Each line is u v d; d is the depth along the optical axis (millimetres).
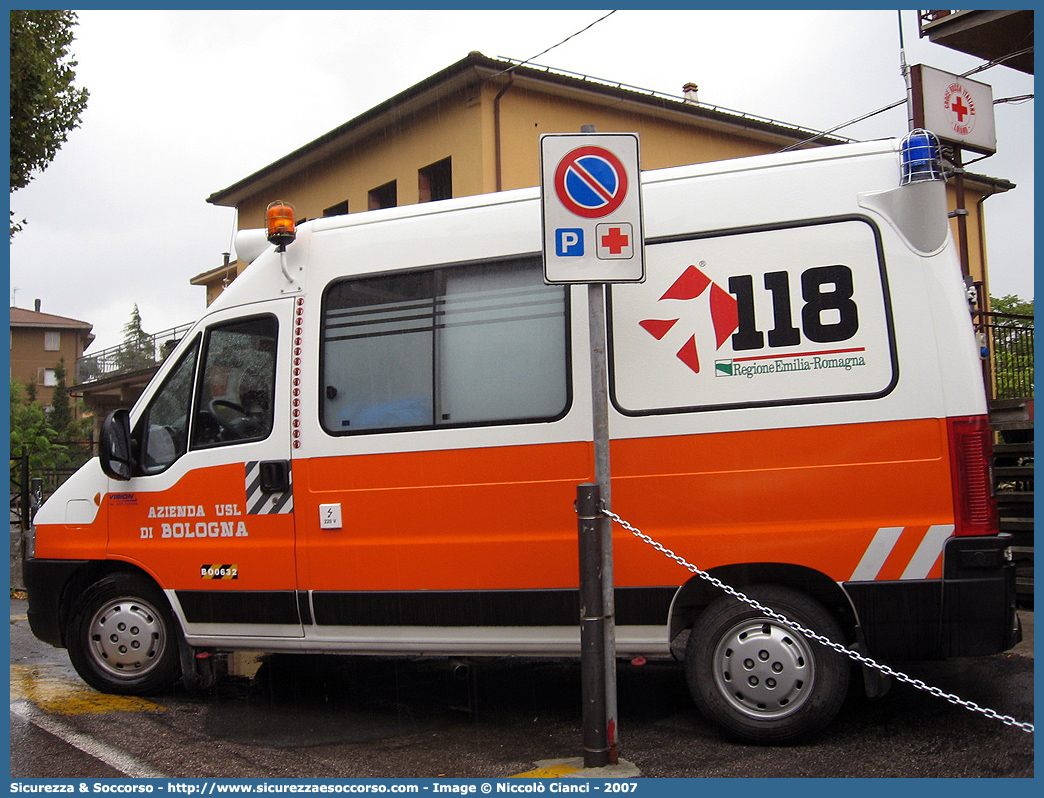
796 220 4539
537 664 6441
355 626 5086
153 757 4574
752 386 4492
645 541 4547
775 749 4332
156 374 5793
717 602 4461
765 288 4531
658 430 4582
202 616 5445
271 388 5391
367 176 18141
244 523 5352
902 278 4375
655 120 17438
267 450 5320
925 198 4344
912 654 4242
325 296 5336
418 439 4984
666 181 4777
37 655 7277
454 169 15930
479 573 4820
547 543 4719
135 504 5656
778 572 4445
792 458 4398
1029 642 6320
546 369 4820
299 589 5184
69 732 5012
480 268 5016
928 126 10523
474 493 4855
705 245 4641
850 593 4297
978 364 4332
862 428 4328
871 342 4367
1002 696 5055
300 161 19516
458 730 4926
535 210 4973
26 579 5945
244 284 5613
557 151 4070
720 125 17953
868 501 4297
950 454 4230
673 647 5227
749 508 4434
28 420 21422
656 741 4527
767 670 4340
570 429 4723
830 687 4266
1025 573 7305
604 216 4062
